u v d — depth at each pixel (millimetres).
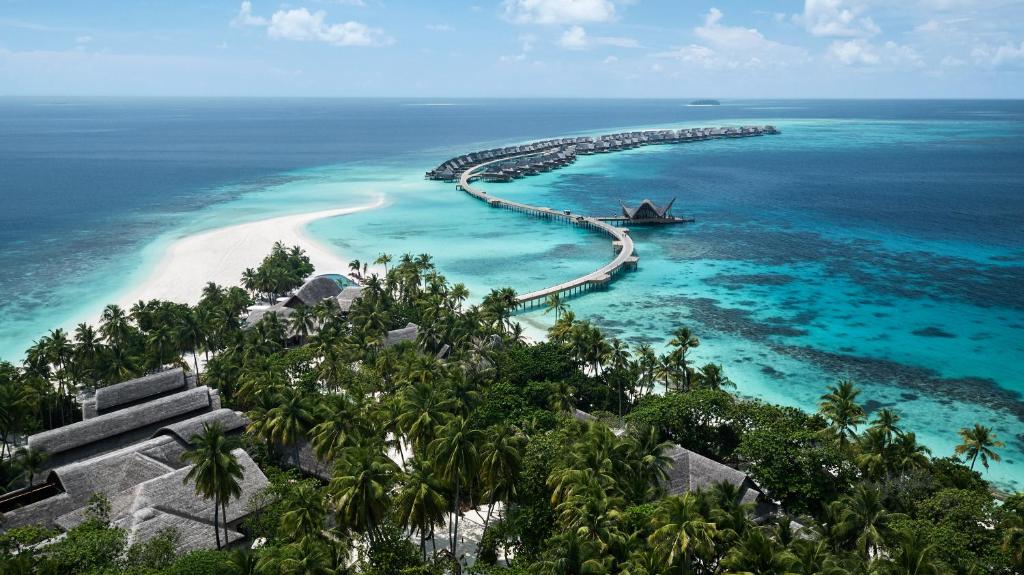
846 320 122938
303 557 41844
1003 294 136750
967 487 60656
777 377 99062
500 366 83625
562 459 52344
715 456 69250
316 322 104812
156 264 155000
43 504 56625
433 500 47844
